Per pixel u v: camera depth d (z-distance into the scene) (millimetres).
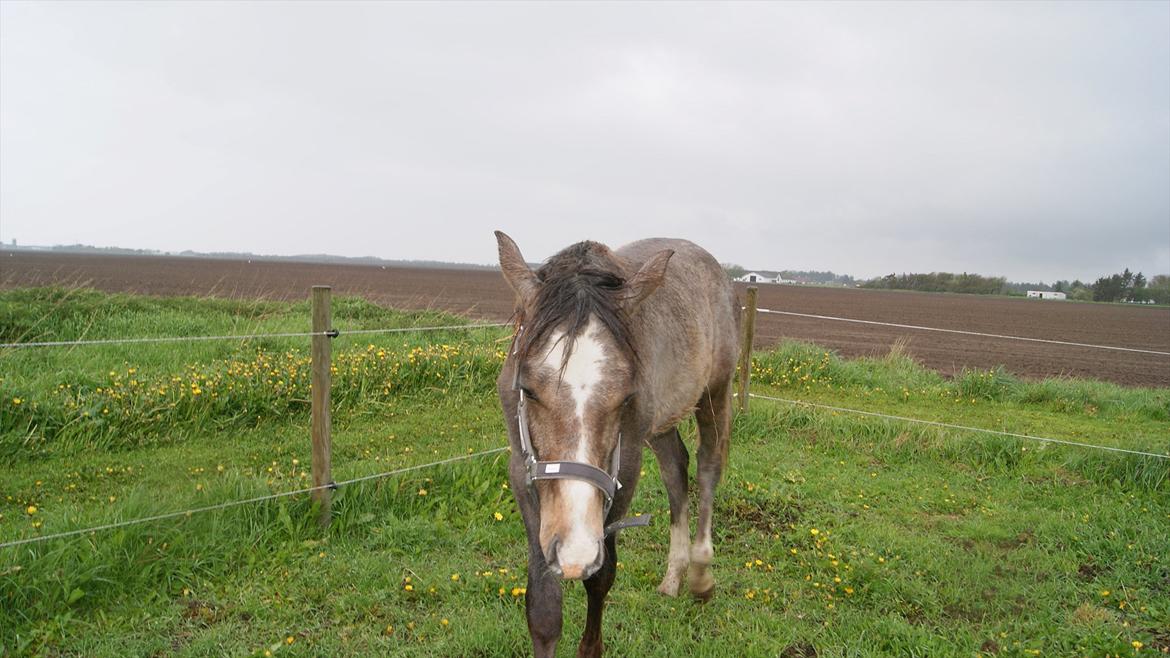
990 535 5207
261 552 4223
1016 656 3590
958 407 9703
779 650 3566
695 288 3898
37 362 8156
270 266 89375
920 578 4465
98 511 4367
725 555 4766
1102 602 4219
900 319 34625
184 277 45531
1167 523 5426
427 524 4695
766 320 28500
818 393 10039
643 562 4559
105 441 6191
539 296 2715
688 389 3707
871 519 5449
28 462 5781
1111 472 6496
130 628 3512
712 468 4461
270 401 7340
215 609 3721
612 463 2689
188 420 6812
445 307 25734
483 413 7906
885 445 7391
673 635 3680
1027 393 10406
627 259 3502
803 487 6074
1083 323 39062
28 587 3529
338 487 4785
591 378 2494
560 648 3514
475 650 3490
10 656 3230
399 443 6777
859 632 3801
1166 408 9758
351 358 8523
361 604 3797
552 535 2432
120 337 10281
